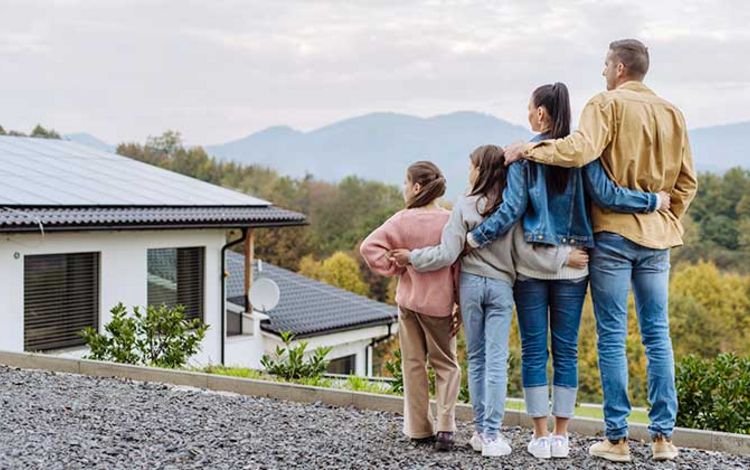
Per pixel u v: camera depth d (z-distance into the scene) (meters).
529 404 4.53
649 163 4.34
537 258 4.35
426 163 4.84
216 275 15.66
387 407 6.09
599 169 4.29
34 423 5.07
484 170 4.42
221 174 64.06
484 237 4.37
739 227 45.91
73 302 13.21
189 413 5.64
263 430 5.17
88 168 16.78
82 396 6.11
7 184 13.72
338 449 4.70
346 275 44.16
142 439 4.79
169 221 13.97
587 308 31.05
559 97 4.37
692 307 37.00
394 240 4.71
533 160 4.27
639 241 4.30
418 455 4.60
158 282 14.63
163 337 9.72
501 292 4.46
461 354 17.11
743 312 37.56
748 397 6.13
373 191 57.91
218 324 15.66
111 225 13.03
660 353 4.43
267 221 15.96
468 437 5.14
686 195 4.55
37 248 12.51
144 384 6.93
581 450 4.77
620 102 4.29
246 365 15.94
